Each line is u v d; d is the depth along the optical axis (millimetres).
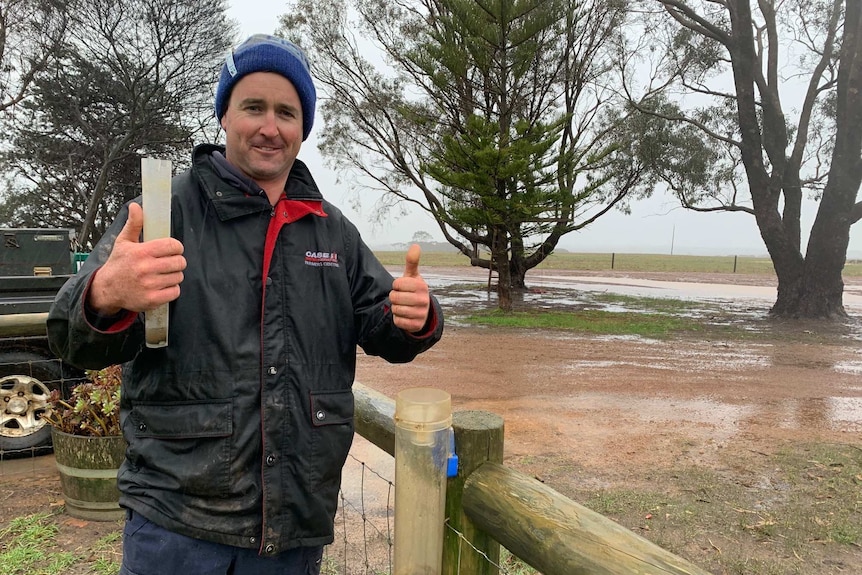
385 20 17484
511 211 13828
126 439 1467
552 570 1320
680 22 16000
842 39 14297
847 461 4805
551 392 7113
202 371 1405
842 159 14211
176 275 1215
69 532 3271
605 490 4199
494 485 1561
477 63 13711
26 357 4340
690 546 3428
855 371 8711
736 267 42188
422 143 18469
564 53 16344
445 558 1692
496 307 16688
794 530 3611
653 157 18906
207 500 1407
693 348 10508
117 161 23078
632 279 30297
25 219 23906
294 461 1479
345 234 1688
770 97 15070
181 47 21594
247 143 1498
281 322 1485
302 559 1559
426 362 8820
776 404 6734
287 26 17562
